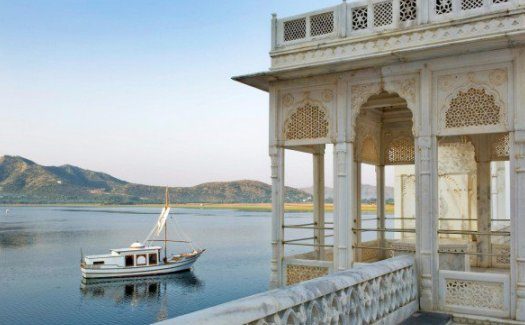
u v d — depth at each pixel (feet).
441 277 24.45
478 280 23.44
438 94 25.30
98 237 265.95
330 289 16.14
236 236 281.13
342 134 28.09
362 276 18.72
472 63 24.26
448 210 49.98
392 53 24.89
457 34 24.30
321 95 29.25
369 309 19.36
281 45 30.48
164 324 9.73
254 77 29.91
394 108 38.55
